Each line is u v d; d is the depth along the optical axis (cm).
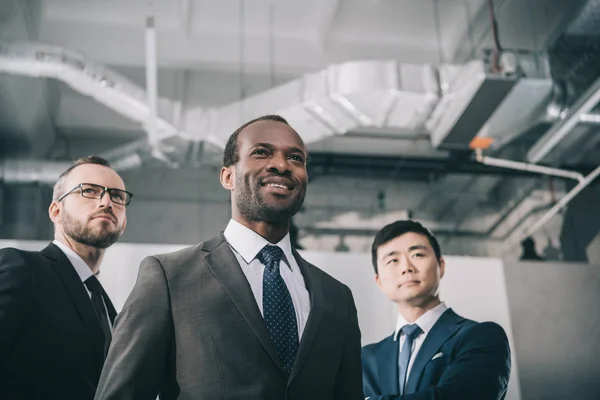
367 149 698
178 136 561
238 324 112
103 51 571
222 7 568
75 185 184
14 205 604
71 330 153
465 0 545
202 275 118
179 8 567
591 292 353
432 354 198
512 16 538
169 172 679
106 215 183
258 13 577
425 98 494
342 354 124
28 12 520
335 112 520
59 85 628
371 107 510
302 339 117
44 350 148
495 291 347
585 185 654
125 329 110
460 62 585
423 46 600
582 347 345
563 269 357
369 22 582
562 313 351
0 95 525
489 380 182
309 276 132
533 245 684
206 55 591
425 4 559
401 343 212
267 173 127
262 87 602
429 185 727
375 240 234
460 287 343
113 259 324
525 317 348
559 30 537
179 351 109
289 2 564
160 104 545
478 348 192
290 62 595
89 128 642
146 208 661
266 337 112
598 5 498
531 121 569
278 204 125
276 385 108
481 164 695
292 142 132
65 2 557
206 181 680
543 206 708
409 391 195
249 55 595
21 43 493
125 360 106
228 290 116
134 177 670
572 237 682
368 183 720
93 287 173
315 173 711
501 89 477
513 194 725
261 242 129
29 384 144
